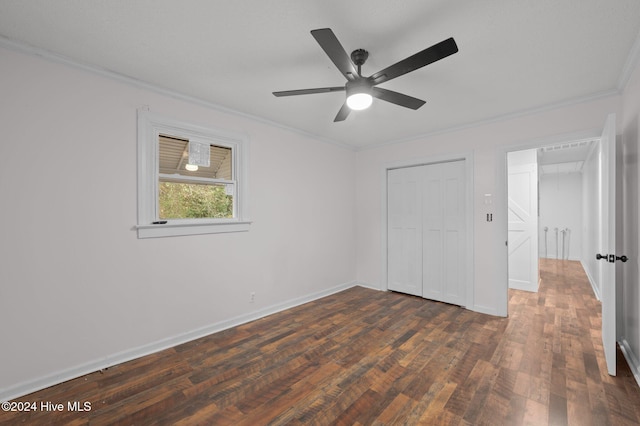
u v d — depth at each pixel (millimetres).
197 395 1847
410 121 3293
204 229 2764
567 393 1827
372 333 2768
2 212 1817
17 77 1861
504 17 1568
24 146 1888
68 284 2049
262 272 3273
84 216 2117
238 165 3076
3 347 1817
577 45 1830
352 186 4562
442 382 1964
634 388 1866
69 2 1471
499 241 3186
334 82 2371
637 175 2062
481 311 3326
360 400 1788
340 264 4328
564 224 7160
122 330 2285
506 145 3131
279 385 1948
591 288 4371
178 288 2602
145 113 2396
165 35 1762
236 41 1822
